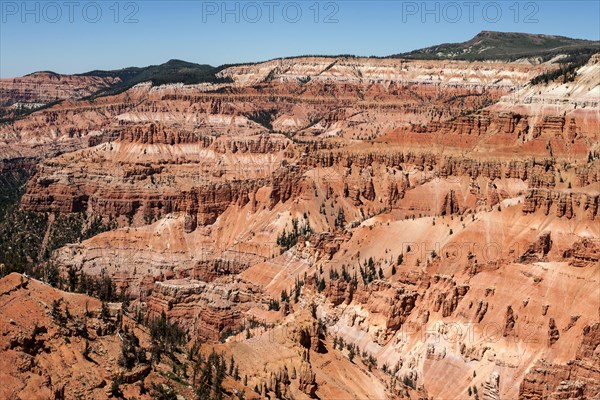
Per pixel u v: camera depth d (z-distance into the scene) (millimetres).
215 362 159250
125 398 133625
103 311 150000
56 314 142250
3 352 128125
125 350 142875
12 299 140000
